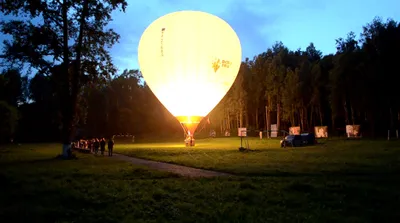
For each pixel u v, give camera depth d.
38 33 34.00
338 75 64.25
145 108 116.69
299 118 93.12
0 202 13.52
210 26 40.47
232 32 42.12
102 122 110.12
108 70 37.88
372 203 12.55
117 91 118.50
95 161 31.62
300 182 16.16
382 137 60.88
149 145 62.59
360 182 16.75
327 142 54.09
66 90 35.62
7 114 70.62
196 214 11.48
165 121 114.12
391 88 59.53
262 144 56.69
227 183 16.83
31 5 33.34
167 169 24.27
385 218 10.60
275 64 89.25
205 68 40.09
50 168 25.64
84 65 36.47
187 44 39.66
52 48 34.47
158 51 40.25
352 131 62.19
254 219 10.68
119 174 21.38
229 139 77.94
